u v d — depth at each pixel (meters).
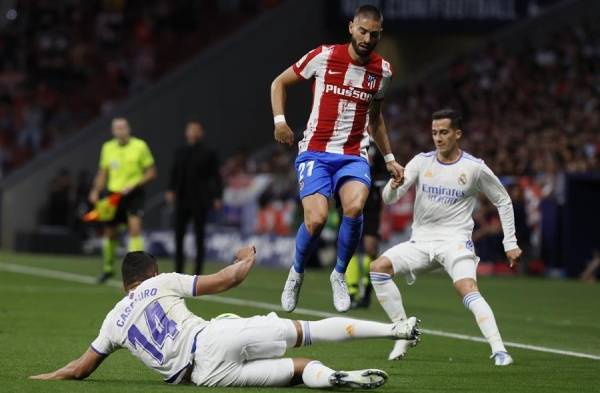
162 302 15.54
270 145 66.62
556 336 25.02
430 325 26.56
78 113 70.00
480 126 57.22
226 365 15.37
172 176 37.00
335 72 18.53
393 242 49.31
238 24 72.62
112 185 36.34
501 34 65.75
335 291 18.44
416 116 60.66
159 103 64.12
